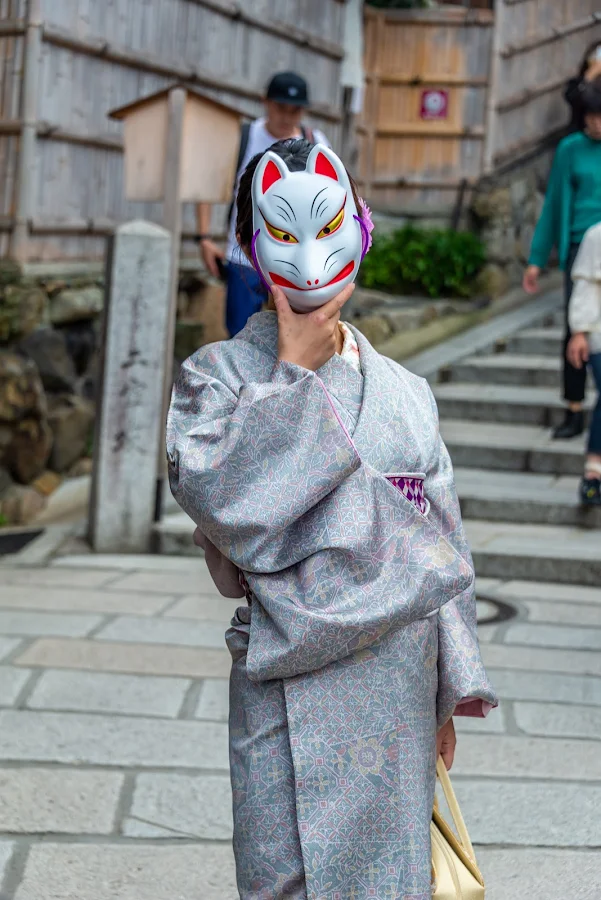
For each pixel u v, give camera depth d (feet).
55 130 22.30
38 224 22.22
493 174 33.96
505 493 20.21
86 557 19.16
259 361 6.35
